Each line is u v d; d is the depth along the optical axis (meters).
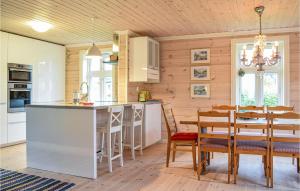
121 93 5.48
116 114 4.02
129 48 5.46
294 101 5.00
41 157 3.85
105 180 3.38
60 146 3.69
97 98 6.73
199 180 3.37
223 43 5.49
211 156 4.60
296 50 5.00
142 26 5.06
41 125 3.84
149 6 3.92
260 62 3.62
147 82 6.02
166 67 5.95
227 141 3.49
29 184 3.22
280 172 3.72
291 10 4.06
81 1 3.73
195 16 4.39
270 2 3.71
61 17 4.47
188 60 5.77
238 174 3.62
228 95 5.45
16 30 5.37
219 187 3.13
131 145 4.41
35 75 6.01
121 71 5.48
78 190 3.03
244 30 5.30
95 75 6.75
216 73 5.54
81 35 5.85
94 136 3.47
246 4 3.80
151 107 5.37
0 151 4.95
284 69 5.05
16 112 5.52
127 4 3.84
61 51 6.82
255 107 4.38
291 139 3.06
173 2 3.74
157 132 5.70
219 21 4.68
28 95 5.81
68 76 6.96
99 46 6.62
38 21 4.75
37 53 6.07
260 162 4.25
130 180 3.37
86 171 3.50
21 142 5.68
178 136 3.91
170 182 3.30
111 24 4.93
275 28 5.10
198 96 5.68
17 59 5.57
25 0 3.69
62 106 3.66
